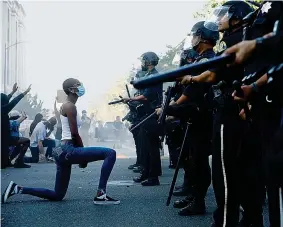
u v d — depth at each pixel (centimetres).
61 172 570
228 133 318
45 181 798
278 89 206
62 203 557
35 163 1291
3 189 675
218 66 189
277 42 183
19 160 1095
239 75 290
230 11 313
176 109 447
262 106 221
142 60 726
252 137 312
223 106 317
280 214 198
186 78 296
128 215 478
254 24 240
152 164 702
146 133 691
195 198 475
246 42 185
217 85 313
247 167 326
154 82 187
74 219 462
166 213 485
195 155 458
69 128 561
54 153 567
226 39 308
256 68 242
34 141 1320
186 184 596
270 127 211
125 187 688
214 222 337
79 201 571
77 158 558
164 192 632
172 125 497
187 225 428
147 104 698
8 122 903
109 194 618
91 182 775
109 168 547
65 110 556
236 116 314
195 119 446
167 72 188
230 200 323
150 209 509
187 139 458
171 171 920
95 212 497
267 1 224
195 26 422
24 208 523
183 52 489
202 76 292
